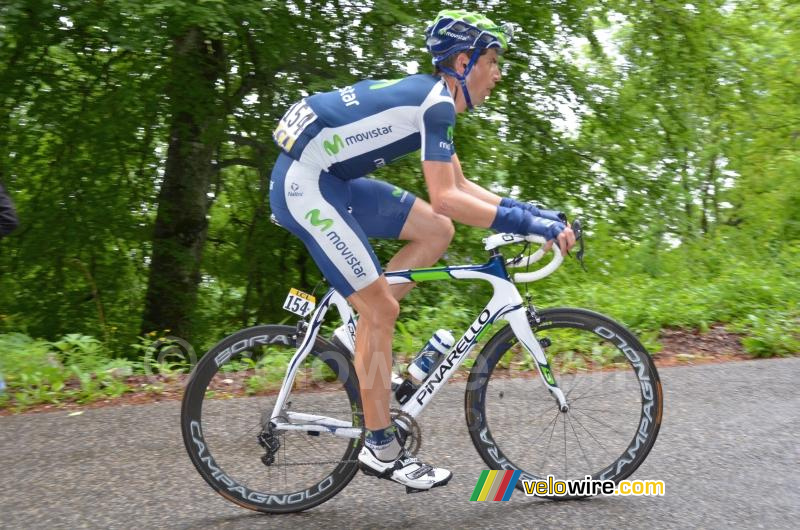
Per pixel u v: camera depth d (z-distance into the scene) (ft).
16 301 30.07
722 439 10.75
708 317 18.54
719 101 32.76
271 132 24.76
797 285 21.16
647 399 8.66
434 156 7.90
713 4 30.58
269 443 8.68
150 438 11.37
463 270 8.57
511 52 26.35
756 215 42.34
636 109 29.50
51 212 27.07
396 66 22.72
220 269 32.19
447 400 12.72
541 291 24.88
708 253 33.73
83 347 15.93
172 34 21.11
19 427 12.00
